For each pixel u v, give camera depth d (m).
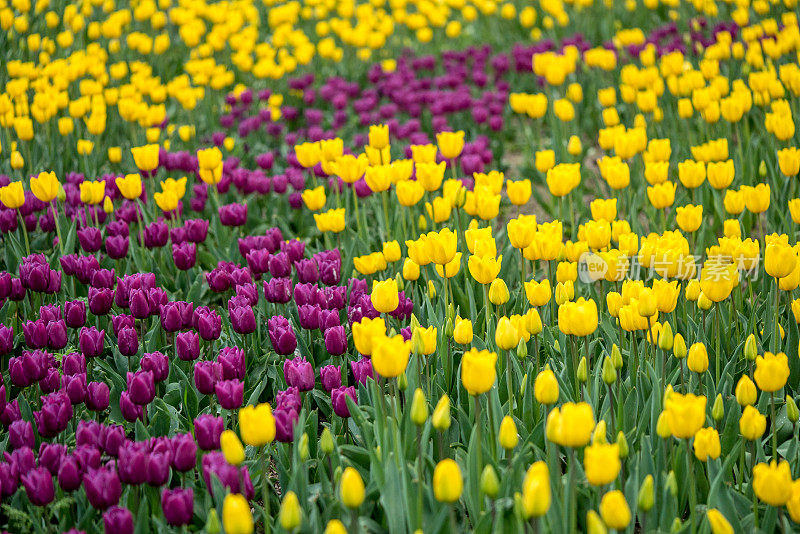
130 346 4.59
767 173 7.43
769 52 8.91
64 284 5.95
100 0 12.80
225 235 7.14
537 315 4.20
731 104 7.16
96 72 9.86
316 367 5.02
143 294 4.91
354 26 15.91
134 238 6.64
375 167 5.95
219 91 11.73
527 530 3.32
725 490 3.46
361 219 7.20
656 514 3.55
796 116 7.98
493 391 3.96
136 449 3.45
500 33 14.84
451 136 6.54
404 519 3.42
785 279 4.26
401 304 4.80
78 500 3.69
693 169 5.89
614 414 4.01
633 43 11.09
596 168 9.44
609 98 8.44
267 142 10.52
